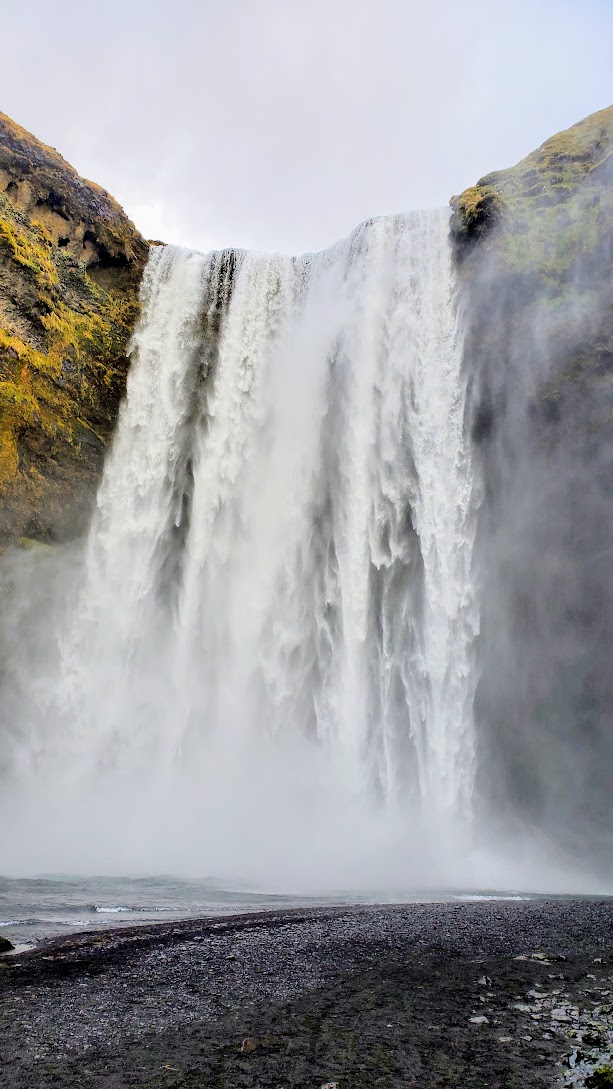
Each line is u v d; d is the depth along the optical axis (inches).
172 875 712.4
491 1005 266.2
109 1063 211.6
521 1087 195.2
